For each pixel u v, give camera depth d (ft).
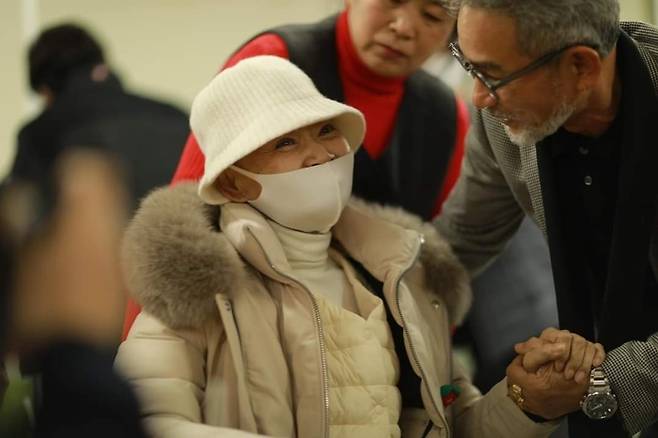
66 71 11.30
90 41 11.87
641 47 9.75
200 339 8.73
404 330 9.33
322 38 12.01
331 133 9.33
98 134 5.70
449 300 10.12
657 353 9.46
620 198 9.42
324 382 8.63
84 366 5.12
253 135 8.78
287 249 9.29
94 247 4.87
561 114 9.05
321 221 9.19
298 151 9.09
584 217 10.12
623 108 9.37
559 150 9.87
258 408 8.48
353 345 9.02
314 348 8.70
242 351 8.59
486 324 14.07
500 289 14.07
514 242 14.21
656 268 9.90
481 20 8.75
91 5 21.24
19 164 4.87
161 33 21.25
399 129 12.30
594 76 8.95
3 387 5.58
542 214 10.28
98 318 5.05
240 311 8.68
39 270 4.82
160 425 7.87
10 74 21.20
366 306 9.47
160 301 8.57
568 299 9.96
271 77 9.12
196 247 8.63
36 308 4.87
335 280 9.56
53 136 5.50
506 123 9.25
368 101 12.03
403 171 12.27
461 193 11.54
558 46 8.71
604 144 9.70
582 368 9.39
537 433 9.76
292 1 21.25
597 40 8.84
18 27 21.24
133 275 8.64
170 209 8.88
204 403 8.61
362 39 11.57
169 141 9.84
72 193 4.83
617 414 9.54
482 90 9.04
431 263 10.00
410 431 9.59
